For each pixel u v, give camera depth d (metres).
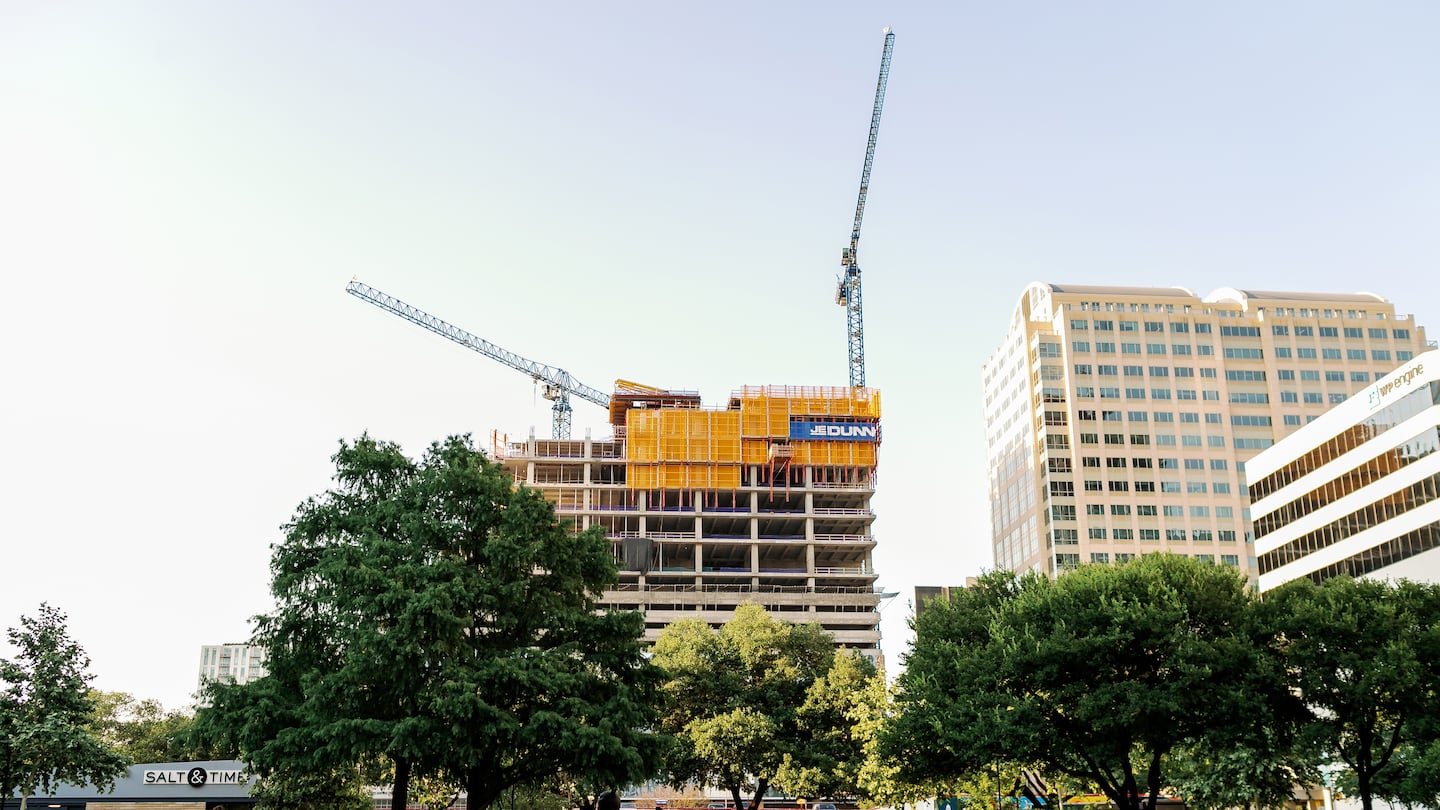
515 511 50.66
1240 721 49.84
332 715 46.09
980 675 55.62
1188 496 196.50
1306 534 105.19
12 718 49.69
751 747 83.56
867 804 85.19
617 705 48.56
